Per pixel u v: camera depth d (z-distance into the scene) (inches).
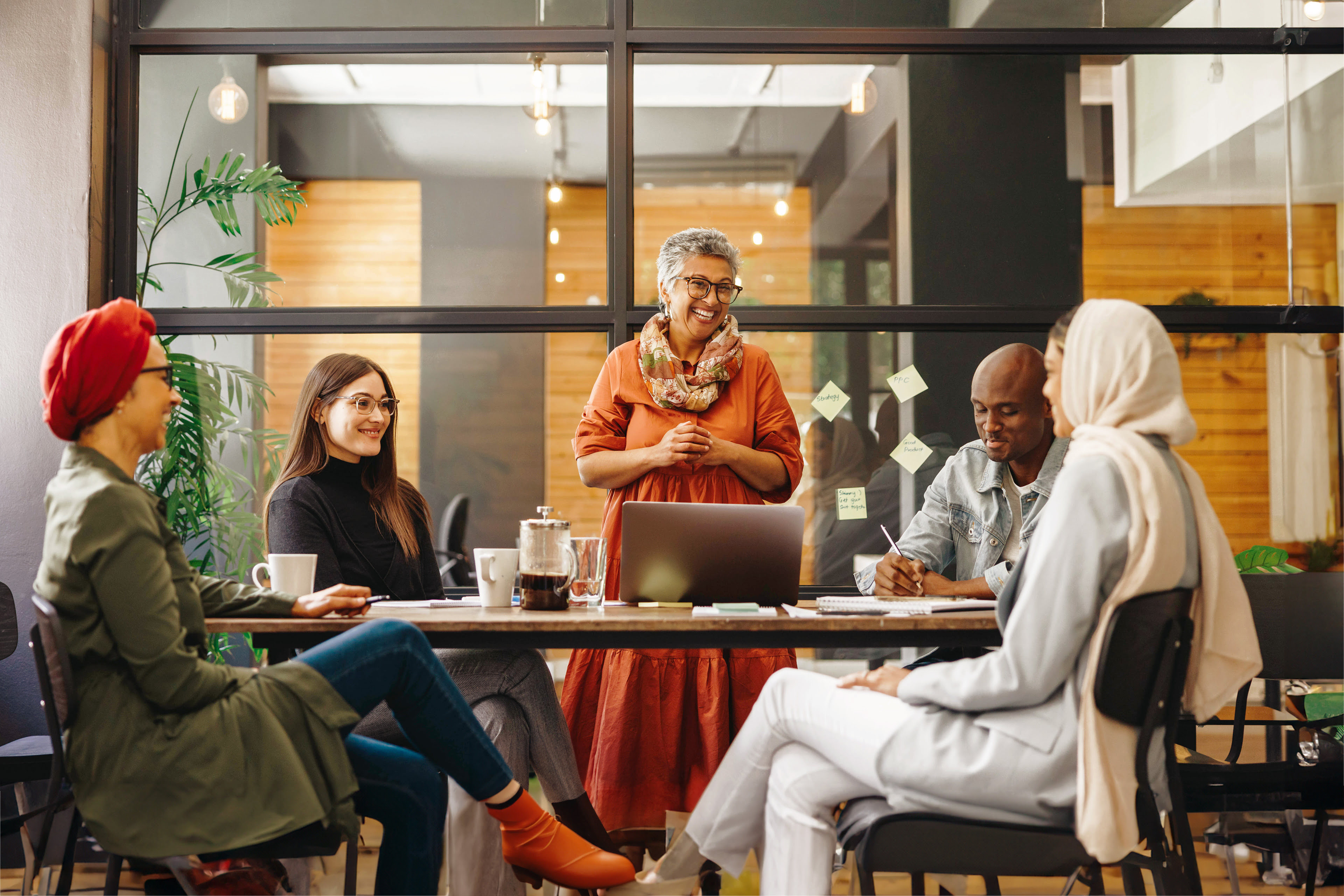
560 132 175.9
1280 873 94.0
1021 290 129.6
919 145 129.5
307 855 58.4
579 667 94.5
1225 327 125.1
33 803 90.8
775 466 94.1
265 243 140.9
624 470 91.7
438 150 179.2
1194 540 57.0
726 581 72.8
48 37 113.7
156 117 125.7
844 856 88.4
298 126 176.9
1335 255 127.0
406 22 124.6
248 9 124.3
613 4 123.3
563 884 67.6
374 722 77.9
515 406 198.8
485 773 65.7
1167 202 128.9
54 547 56.6
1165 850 57.1
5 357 110.9
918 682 57.9
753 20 124.9
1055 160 129.4
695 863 70.7
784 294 147.4
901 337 127.2
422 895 65.9
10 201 112.7
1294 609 106.5
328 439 89.6
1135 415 56.5
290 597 67.6
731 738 90.0
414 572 90.2
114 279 119.3
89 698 56.2
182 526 114.3
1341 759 99.0
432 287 182.5
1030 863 56.6
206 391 112.8
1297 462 126.5
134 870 83.1
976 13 125.3
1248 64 127.0
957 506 94.0
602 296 183.5
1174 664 56.7
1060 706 55.2
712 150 159.2
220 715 56.7
